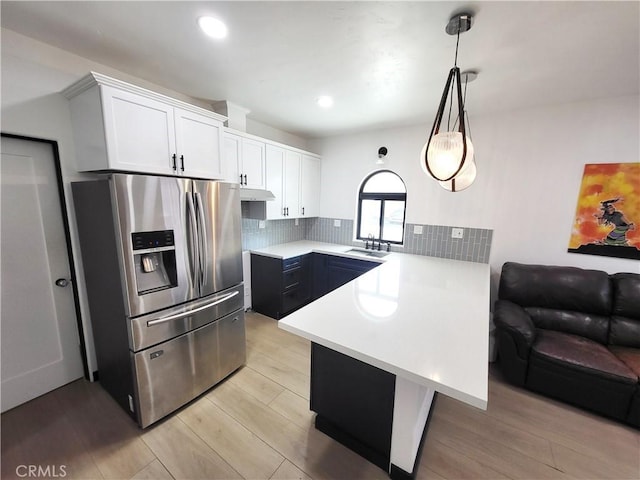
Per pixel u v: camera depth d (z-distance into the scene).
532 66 1.80
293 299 3.43
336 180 3.96
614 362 1.88
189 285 1.88
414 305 1.69
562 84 2.06
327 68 1.92
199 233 1.89
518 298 2.51
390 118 3.03
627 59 1.67
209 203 1.95
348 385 1.57
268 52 1.73
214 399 2.00
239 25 1.46
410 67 1.88
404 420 1.37
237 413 1.87
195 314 1.92
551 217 2.62
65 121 1.84
